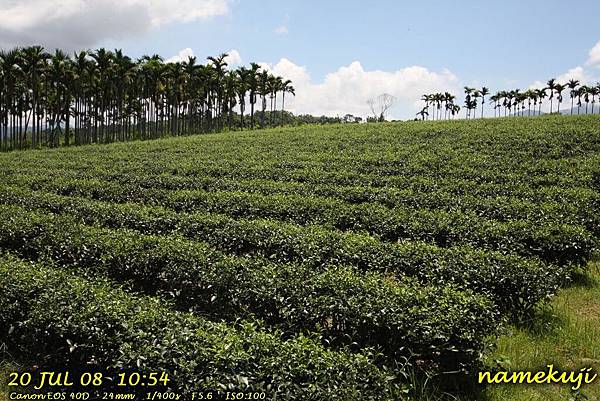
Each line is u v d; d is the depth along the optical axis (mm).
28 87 60625
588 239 12016
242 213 16953
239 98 84250
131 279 10281
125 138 79000
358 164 27688
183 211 16828
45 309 7672
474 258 10289
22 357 8070
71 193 22219
